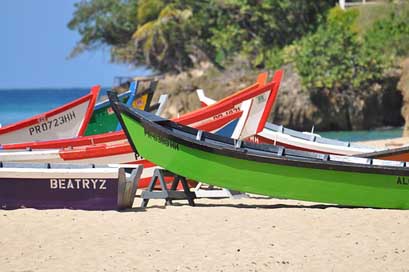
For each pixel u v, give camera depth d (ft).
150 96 112.27
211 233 59.36
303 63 238.48
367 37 249.34
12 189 66.74
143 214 65.31
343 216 65.10
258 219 63.82
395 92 241.55
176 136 67.92
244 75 258.78
